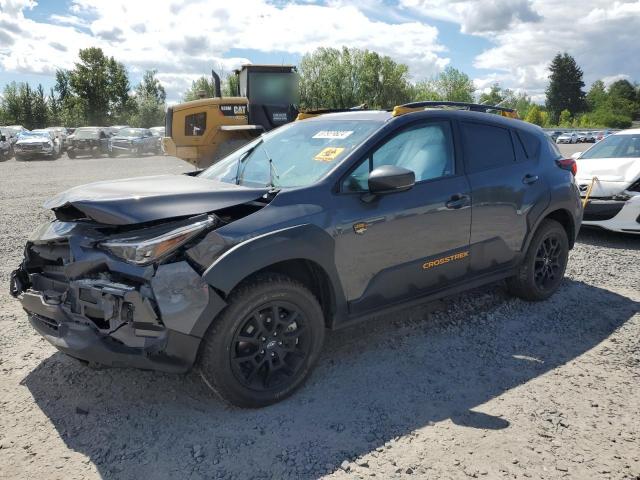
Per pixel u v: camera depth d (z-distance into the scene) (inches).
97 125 3068.4
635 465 102.0
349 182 135.3
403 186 130.3
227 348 114.7
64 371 140.3
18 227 328.5
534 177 178.1
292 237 120.6
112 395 128.6
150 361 109.1
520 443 108.8
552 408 121.9
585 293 199.0
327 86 2127.2
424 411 121.0
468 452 106.0
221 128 506.3
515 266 177.6
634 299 193.2
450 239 153.9
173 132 513.0
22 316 178.5
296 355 127.7
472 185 159.2
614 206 272.2
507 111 188.9
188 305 109.0
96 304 112.4
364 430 113.8
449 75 2930.6
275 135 170.6
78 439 111.5
